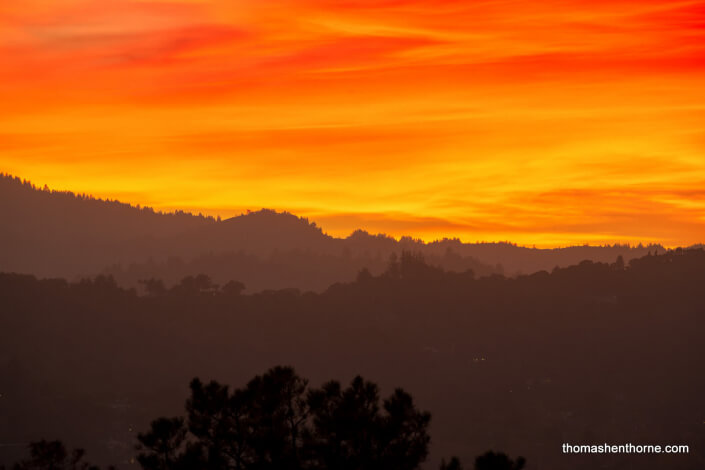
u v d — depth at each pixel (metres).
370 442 113.62
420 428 115.50
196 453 114.44
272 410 117.00
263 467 113.19
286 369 119.19
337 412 113.31
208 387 118.06
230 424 117.00
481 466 103.69
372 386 118.06
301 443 116.62
